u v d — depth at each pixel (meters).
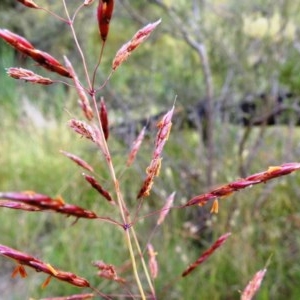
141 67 4.39
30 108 5.22
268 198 3.14
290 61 3.36
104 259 3.02
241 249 2.83
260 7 3.49
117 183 0.87
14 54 6.55
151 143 3.49
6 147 4.78
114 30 4.84
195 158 3.64
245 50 3.53
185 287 2.78
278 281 2.76
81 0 3.99
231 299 2.75
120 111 3.98
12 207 0.77
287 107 3.22
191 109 3.64
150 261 1.03
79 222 3.39
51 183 4.31
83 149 4.25
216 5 3.90
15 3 5.98
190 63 4.00
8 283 3.27
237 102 3.48
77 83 0.84
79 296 0.89
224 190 0.82
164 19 3.97
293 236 3.04
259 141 3.29
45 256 3.31
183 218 3.38
